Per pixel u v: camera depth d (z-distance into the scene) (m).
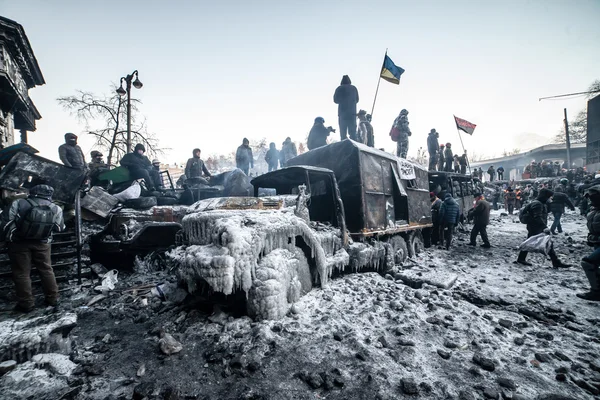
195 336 2.76
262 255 3.17
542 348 2.62
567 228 10.10
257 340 2.58
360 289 4.11
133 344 2.69
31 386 2.04
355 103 7.99
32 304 3.55
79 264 4.57
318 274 4.04
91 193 5.75
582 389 2.04
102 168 7.46
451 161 14.05
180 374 2.18
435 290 4.13
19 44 9.04
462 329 2.94
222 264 2.71
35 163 4.72
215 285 2.71
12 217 3.31
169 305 3.57
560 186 10.35
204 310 3.31
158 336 2.81
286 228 3.41
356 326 2.96
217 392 1.97
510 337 2.83
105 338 2.77
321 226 4.50
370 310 3.36
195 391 1.98
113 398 1.92
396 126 10.36
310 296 3.69
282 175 4.96
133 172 7.22
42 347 2.42
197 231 3.45
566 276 4.96
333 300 3.63
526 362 2.37
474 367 2.26
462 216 11.59
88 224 5.61
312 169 4.39
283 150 12.58
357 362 2.30
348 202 5.02
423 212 7.36
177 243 4.65
